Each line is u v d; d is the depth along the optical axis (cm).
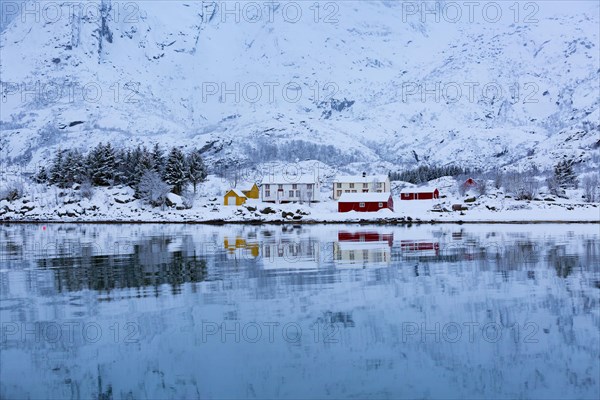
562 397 1416
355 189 13962
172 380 1559
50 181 13775
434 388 1480
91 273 3275
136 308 2314
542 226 7875
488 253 4097
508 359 1670
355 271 3222
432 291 2588
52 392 1504
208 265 3581
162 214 11150
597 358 1661
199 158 13775
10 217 11469
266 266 3494
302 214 10650
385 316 2138
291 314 2183
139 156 13450
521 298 2411
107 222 10700
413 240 5388
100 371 1631
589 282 2775
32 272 3356
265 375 1584
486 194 12900
